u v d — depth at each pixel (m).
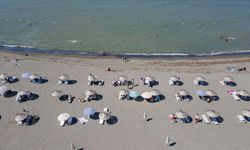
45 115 42.38
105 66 57.78
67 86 49.66
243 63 60.69
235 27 82.19
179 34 76.31
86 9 95.12
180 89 49.09
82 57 62.66
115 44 69.75
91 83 50.19
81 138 38.34
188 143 37.94
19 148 36.47
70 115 42.34
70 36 73.94
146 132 39.59
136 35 75.06
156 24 82.88
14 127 39.94
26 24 81.56
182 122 41.38
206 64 60.03
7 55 62.47
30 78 50.28
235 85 50.81
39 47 67.81
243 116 42.62
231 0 109.44
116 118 42.06
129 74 54.03
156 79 52.16
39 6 97.81
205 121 41.47
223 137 39.09
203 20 87.06
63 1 103.81
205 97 46.72
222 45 70.88
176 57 64.06
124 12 92.62
